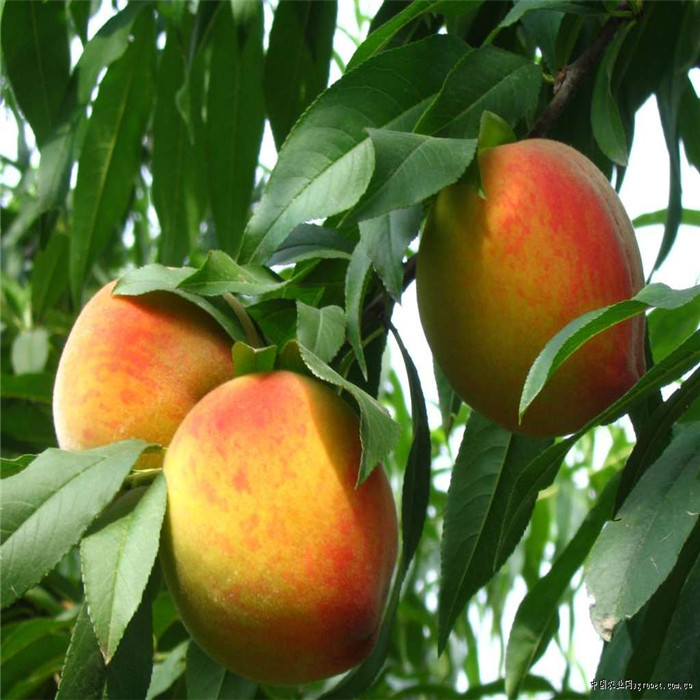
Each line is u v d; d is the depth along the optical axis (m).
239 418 0.46
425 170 0.48
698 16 0.60
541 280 0.49
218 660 0.48
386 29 0.52
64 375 0.51
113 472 0.46
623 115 0.63
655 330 0.70
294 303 0.53
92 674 0.47
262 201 0.49
